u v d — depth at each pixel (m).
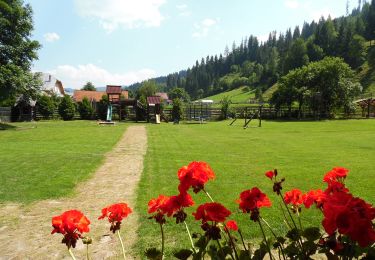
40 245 5.23
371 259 1.80
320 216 5.99
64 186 8.93
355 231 1.42
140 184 9.14
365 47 109.50
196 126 37.06
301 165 12.09
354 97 54.31
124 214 2.42
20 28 33.62
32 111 46.09
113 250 4.97
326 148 17.42
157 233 5.48
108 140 21.17
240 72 177.25
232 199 7.42
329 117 52.06
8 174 10.40
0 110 42.44
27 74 33.69
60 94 80.69
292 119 50.34
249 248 2.59
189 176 2.14
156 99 48.12
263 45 184.75
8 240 5.44
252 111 53.00
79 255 4.84
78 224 2.01
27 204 7.39
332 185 2.43
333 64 52.88
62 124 39.03
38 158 13.53
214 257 2.23
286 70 116.56
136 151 16.00
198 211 2.05
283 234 5.20
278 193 2.64
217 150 16.69
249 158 13.98
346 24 137.50
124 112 50.47
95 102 55.03
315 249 2.19
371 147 17.72
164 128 33.44
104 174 10.52
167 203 2.20
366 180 9.27
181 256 2.25
